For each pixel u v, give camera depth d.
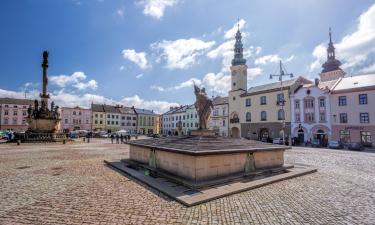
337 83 38.00
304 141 38.94
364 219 5.59
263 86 49.25
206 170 8.56
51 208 6.06
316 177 10.49
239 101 50.56
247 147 10.59
